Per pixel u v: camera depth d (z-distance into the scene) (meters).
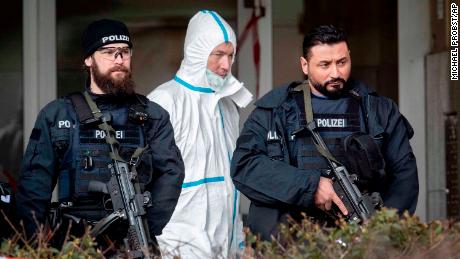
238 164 19.62
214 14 23.33
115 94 18.86
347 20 31.09
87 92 19.05
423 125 30.47
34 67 29.97
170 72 30.64
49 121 18.61
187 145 22.41
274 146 19.58
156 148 19.08
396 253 14.88
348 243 15.09
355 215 18.77
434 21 30.39
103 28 18.98
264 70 30.67
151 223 18.97
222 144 23.09
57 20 30.27
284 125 19.62
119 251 17.97
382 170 19.12
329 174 19.31
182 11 30.66
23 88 30.08
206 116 22.84
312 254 15.06
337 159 19.28
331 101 19.73
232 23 30.80
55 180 18.78
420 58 30.66
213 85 23.03
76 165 18.58
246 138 19.78
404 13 30.64
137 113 18.91
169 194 19.06
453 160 29.47
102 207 18.61
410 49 30.69
